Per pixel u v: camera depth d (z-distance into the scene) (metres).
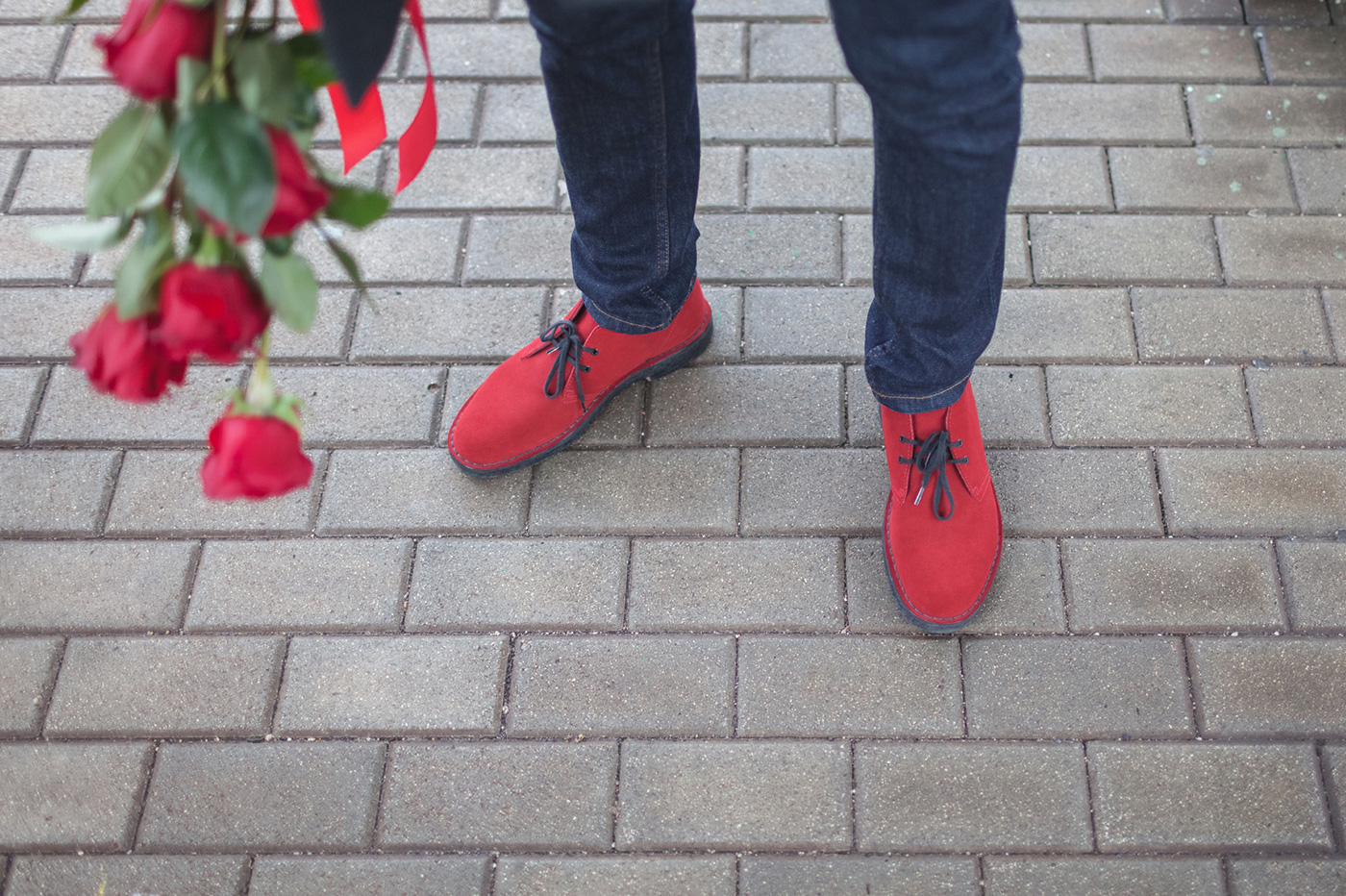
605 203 1.47
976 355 1.49
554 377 1.76
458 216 2.08
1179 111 2.11
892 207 1.23
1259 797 1.53
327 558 1.76
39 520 1.79
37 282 2.01
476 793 1.58
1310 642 1.64
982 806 1.54
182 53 0.63
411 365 1.93
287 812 1.57
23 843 1.55
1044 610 1.68
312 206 0.68
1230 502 1.75
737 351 1.93
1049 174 2.06
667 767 1.59
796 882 1.50
